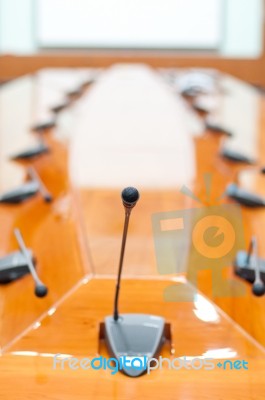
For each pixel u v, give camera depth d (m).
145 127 3.23
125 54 7.24
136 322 1.16
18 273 1.38
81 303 1.27
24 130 3.16
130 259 1.47
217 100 4.26
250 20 7.38
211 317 1.21
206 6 7.37
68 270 1.42
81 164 2.43
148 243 1.57
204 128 3.21
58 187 2.09
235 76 7.17
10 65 7.09
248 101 4.25
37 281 1.30
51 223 1.73
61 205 1.89
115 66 6.97
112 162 2.47
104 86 4.93
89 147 2.74
